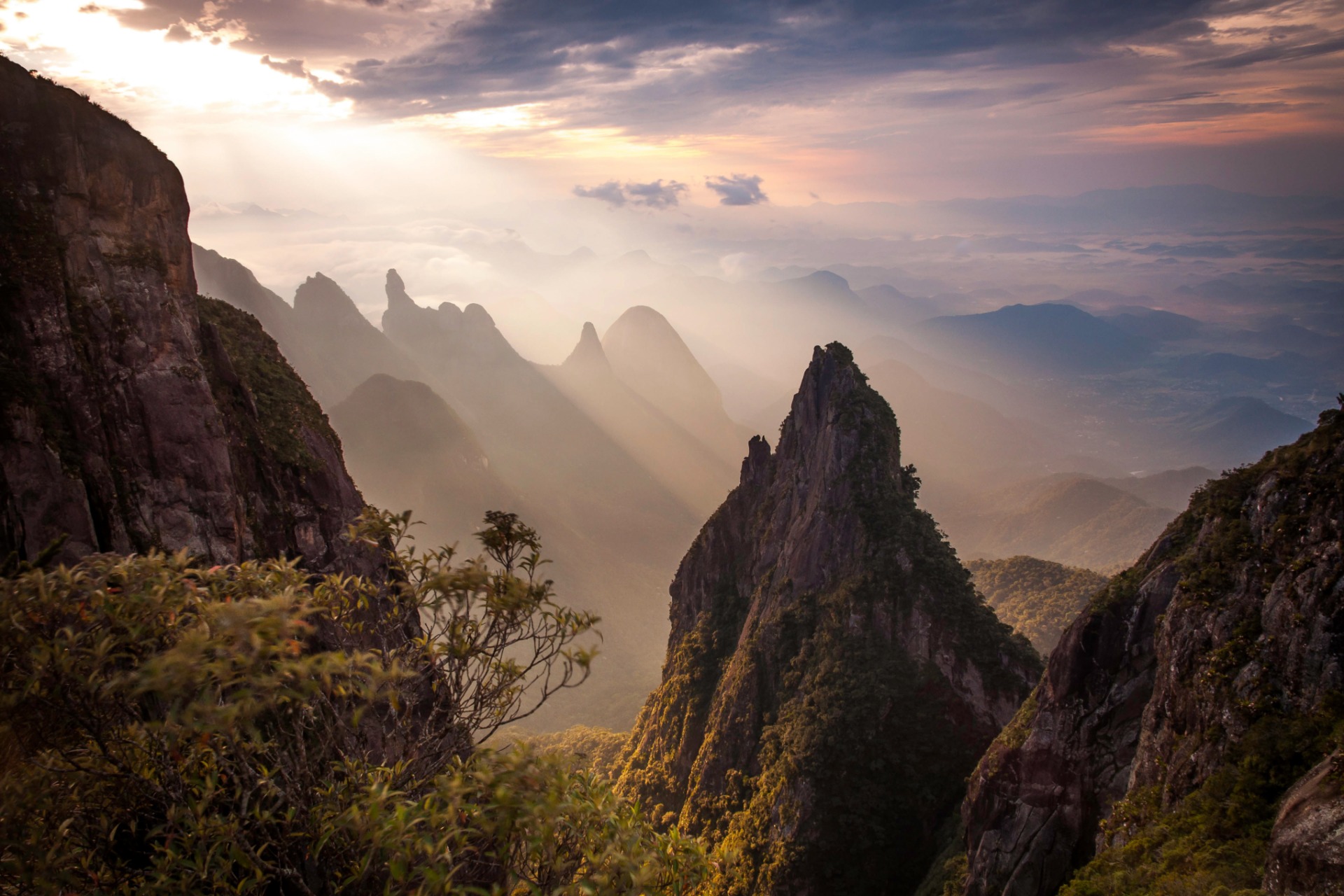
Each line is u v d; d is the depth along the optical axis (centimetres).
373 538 1076
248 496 2961
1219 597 3200
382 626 1055
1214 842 2527
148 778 817
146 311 2636
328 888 861
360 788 849
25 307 2327
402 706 1029
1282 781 2522
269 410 3247
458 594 945
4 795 780
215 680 731
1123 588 3912
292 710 891
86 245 2500
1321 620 2686
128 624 773
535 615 1023
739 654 8200
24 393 2259
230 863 773
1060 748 3988
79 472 2333
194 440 2672
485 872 879
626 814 892
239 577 924
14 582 777
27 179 2400
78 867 814
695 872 920
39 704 800
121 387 2517
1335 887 1783
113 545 2406
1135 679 3775
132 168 2623
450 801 712
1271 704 2748
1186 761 3031
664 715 9519
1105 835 3434
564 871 815
